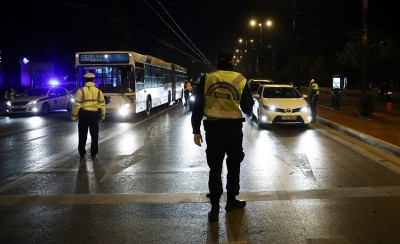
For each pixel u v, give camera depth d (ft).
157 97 75.15
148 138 41.68
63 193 22.07
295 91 52.42
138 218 18.08
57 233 16.55
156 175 25.73
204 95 17.56
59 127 52.85
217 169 17.79
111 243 15.51
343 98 114.93
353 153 32.53
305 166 27.89
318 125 51.90
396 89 153.58
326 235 16.03
